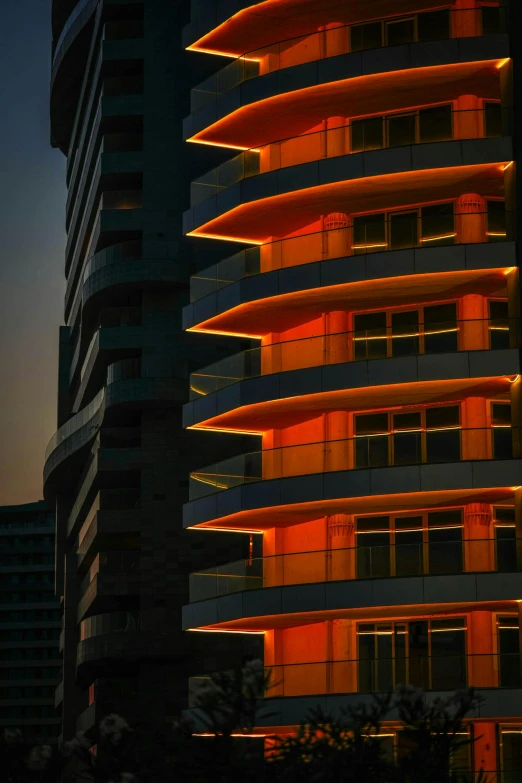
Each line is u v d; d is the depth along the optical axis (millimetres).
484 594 54750
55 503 126000
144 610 83750
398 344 59500
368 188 61281
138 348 88312
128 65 93500
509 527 57438
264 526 64000
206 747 27609
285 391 60500
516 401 56938
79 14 105000
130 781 26047
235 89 65375
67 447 103562
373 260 59500
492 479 55656
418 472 56656
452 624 56938
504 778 53250
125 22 94750
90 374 97125
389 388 58469
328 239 62188
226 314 64688
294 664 57188
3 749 27609
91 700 98312
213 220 66000
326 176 61406
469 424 58406
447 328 59188
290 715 55969
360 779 28469
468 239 59094
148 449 87000
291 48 66438
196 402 65250
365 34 64438
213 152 90375
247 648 82250
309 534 61969
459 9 62406
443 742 29500
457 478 56031
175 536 85250
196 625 63250
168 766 28047
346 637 58594
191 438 87188
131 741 28703
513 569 55594
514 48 59969
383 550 56781
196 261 88875
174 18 93188
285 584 58812
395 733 53469
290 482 59469
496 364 56906
